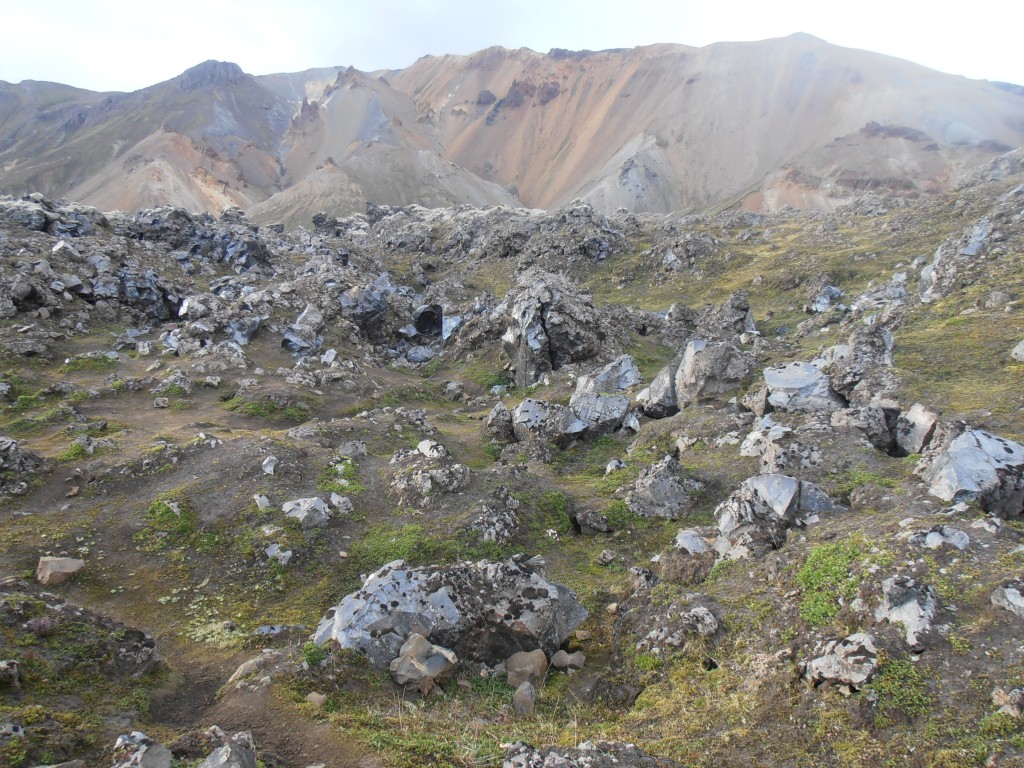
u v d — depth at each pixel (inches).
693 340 989.8
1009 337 931.3
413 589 418.3
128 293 1477.6
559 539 642.8
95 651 346.0
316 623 488.1
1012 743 268.1
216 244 2167.8
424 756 299.7
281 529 600.4
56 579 512.4
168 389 1065.5
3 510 614.5
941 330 1051.3
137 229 2105.1
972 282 1226.0
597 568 579.8
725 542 521.0
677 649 399.2
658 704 361.7
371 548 596.1
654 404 997.2
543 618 430.3
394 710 350.3
